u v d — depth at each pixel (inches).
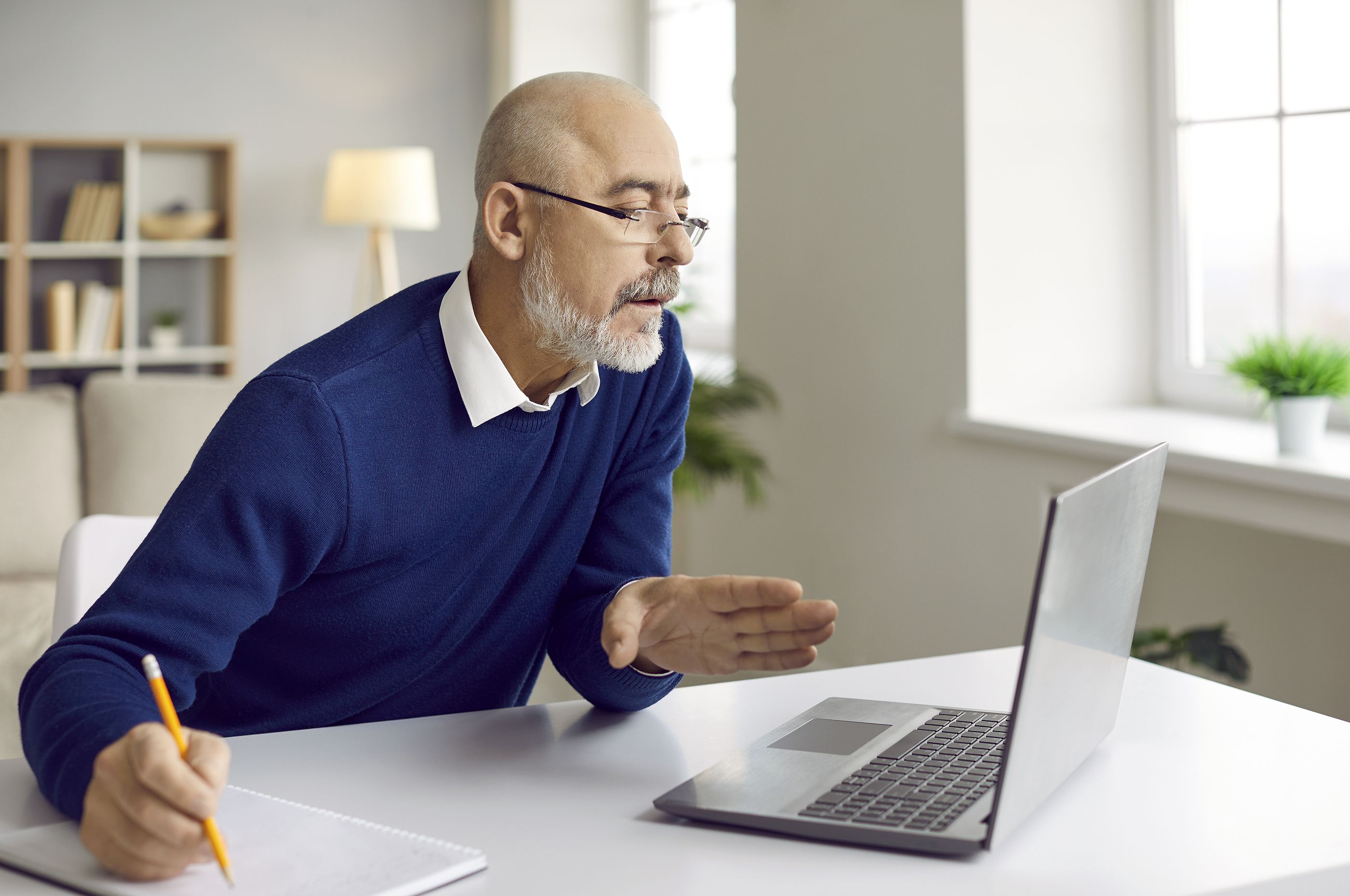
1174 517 102.6
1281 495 86.4
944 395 115.3
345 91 235.9
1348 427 99.3
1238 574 97.7
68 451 133.8
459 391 48.0
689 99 195.6
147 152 225.3
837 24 126.4
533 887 32.1
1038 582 31.5
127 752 31.9
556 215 46.8
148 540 42.8
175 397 134.0
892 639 125.7
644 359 48.8
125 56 221.5
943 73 111.7
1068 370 115.2
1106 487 34.8
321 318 238.4
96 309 217.0
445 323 48.7
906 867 33.3
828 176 129.3
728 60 184.7
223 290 230.7
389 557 47.9
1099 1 112.7
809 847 34.6
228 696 50.5
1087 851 34.4
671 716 47.3
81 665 38.5
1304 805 38.0
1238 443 94.0
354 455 45.3
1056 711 35.3
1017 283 112.7
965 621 115.9
